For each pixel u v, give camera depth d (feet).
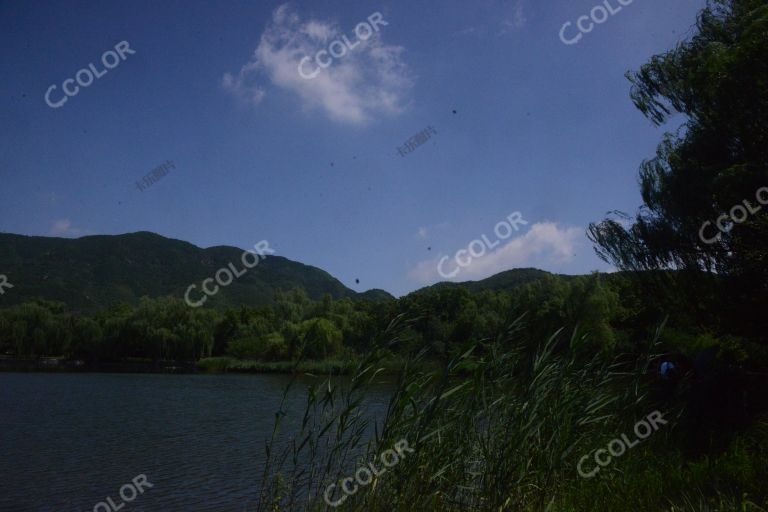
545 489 21.67
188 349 229.25
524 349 25.93
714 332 43.73
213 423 78.54
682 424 26.22
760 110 33.83
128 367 221.25
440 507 21.44
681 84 38.96
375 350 23.04
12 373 180.45
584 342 25.21
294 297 294.66
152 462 53.16
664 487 21.18
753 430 24.62
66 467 51.44
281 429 60.85
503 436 22.67
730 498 18.65
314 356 105.91
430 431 22.07
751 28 32.04
